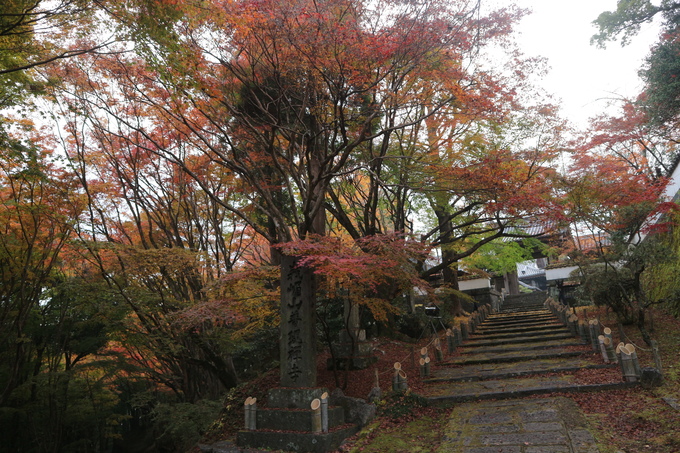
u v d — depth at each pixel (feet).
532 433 23.27
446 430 25.54
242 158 40.57
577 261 50.65
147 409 69.15
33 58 31.99
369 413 29.89
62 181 40.68
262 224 50.67
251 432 29.35
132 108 40.52
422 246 29.25
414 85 33.12
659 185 37.27
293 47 30.12
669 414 23.06
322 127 38.27
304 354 31.04
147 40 26.50
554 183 37.55
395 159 41.98
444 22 28.91
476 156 39.68
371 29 30.14
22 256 40.93
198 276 45.09
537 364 38.14
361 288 33.71
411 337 59.57
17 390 46.01
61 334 52.26
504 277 114.52
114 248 36.14
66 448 53.11
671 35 44.06
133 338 41.24
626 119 45.75
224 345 43.37
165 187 46.50
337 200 44.75
